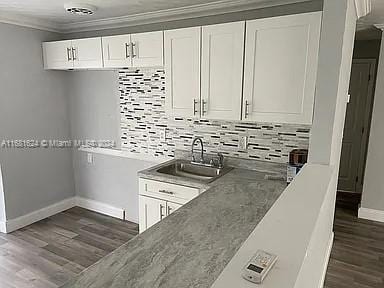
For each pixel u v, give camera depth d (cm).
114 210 379
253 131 268
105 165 376
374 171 352
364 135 449
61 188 394
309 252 99
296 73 207
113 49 287
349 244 303
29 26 331
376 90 337
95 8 273
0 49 310
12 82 325
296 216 115
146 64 270
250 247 92
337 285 242
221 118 242
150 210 267
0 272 267
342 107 230
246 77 224
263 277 76
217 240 149
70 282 117
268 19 209
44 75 355
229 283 74
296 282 76
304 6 233
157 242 147
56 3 259
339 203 418
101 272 123
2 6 270
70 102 387
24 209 353
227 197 208
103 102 358
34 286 248
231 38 224
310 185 151
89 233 339
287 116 216
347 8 168
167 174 274
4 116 322
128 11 284
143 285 114
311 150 193
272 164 262
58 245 313
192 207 191
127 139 349
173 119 310
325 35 175
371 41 430
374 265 269
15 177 340
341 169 469
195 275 120
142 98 327
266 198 206
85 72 365
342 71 185
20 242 318
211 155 293
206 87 243
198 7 264
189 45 243
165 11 280
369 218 362
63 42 324
